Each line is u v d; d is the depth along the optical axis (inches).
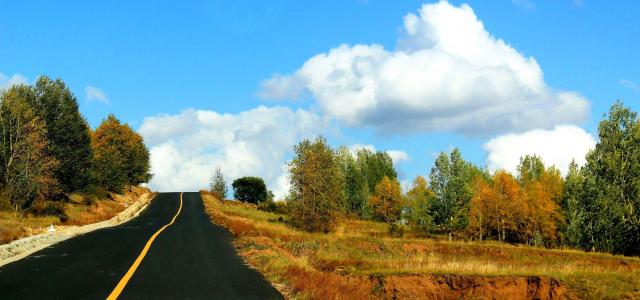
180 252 744.3
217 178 3956.7
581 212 1945.1
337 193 1841.8
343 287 577.9
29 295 412.2
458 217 2265.0
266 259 662.5
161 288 453.4
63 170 1878.7
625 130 1964.8
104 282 477.7
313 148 1808.6
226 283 491.8
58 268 565.9
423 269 904.3
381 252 1464.1
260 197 4522.6
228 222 1476.4
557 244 2434.8
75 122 1991.9
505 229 2733.8
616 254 1787.6
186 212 2224.4
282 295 443.2
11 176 1549.0
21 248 742.5
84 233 1074.1
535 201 2407.7
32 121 1614.2
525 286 839.7
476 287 831.7
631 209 1822.1
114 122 2876.5
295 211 1771.7
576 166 2511.1
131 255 692.1
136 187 3686.0
